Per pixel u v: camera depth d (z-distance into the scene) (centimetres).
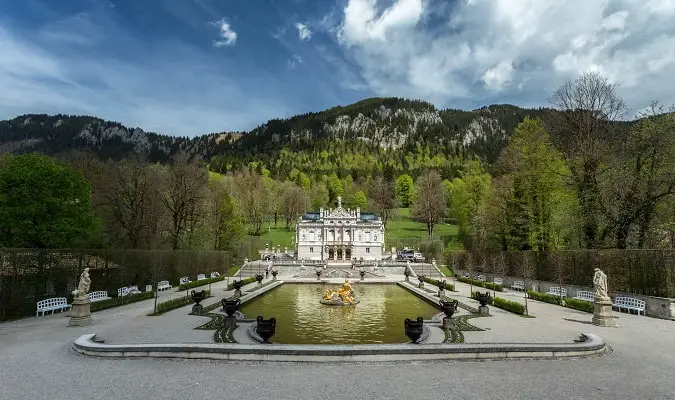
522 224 5922
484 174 11081
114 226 6316
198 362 1661
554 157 5356
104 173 6750
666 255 3030
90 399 1243
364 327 2914
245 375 1489
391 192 17600
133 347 1734
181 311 3288
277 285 5862
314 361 1664
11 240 4453
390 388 1352
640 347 1980
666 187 3934
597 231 4484
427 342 2189
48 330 2406
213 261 7162
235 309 2608
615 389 1355
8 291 2911
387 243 12825
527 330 2506
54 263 3456
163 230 6912
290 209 16250
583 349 1786
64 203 4869
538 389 1349
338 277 7638
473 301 4088
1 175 4562
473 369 1578
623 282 3509
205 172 7856
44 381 1416
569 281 4316
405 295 4975
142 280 4784
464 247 9569
